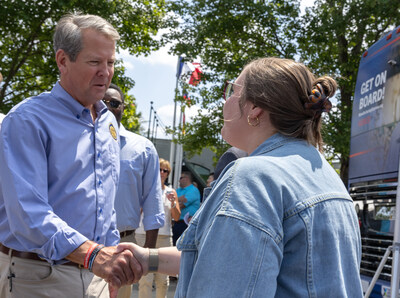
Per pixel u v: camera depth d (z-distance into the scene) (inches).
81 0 580.4
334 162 573.3
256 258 52.7
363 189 224.1
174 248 94.9
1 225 101.0
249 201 55.3
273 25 634.2
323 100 64.4
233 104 68.6
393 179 197.0
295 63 67.1
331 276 56.9
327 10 584.7
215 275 52.8
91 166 106.6
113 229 112.7
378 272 169.0
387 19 582.9
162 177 310.3
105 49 106.3
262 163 58.9
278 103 64.2
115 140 115.4
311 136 65.7
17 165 97.2
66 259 102.0
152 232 159.3
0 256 103.3
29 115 100.1
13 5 562.9
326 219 58.6
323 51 621.9
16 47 620.1
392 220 194.9
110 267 93.6
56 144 101.8
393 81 207.9
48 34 612.1
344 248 59.7
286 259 57.0
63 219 101.8
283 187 57.6
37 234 95.0
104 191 108.3
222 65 665.0
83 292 103.2
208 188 65.7
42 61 649.6
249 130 67.5
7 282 101.3
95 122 109.6
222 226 54.5
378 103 218.7
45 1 581.9
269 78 64.8
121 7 626.5
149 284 251.1
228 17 641.6
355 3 552.1
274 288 53.3
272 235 54.2
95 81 106.4
